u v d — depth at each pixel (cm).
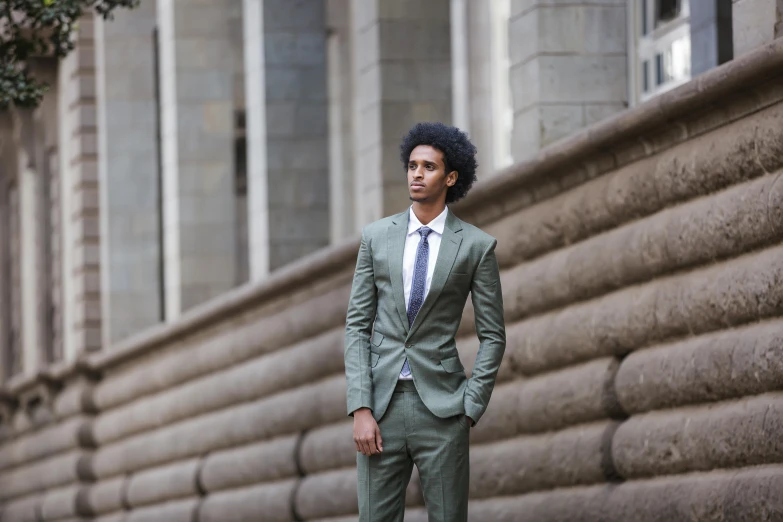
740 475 1183
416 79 2288
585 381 1459
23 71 1808
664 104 1304
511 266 1673
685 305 1300
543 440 1534
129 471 3017
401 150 1124
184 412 2719
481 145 2459
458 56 2488
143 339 2914
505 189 1641
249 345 2464
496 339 1109
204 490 2605
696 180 1300
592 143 1444
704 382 1254
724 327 1256
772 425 1145
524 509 1520
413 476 1828
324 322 2205
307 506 2164
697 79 1252
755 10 1268
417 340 1093
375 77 2289
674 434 1287
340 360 2138
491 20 2462
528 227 1616
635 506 1323
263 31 2741
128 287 3350
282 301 2392
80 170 3519
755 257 1216
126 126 3381
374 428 1083
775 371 1157
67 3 1756
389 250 1107
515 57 1775
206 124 3088
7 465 3859
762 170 1212
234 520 2425
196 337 2736
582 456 1440
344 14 3180
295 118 2744
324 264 2172
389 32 2283
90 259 3503
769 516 1123
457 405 1084
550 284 1552
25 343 4381
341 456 2084
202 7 3097
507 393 1614
